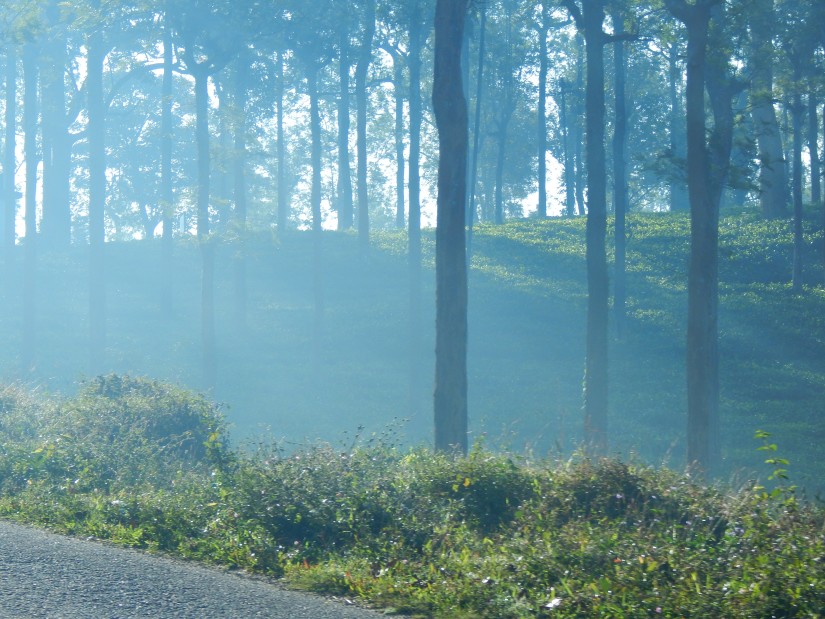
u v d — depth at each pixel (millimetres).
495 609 6895
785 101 21156
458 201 15688
